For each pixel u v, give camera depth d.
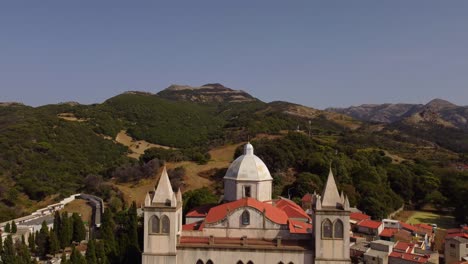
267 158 175.75
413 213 173.12
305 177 152.62
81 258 88.44
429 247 121.12
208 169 192.25
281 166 175.62
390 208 159.62
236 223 74.56
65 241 115.75
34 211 163.38
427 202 182.88
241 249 70.31
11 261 91.00
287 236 73.56
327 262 68.38
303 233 73.50
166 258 69.56
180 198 75.75
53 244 111.06
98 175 196.12
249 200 78.50
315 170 168.12
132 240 103.06
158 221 69.81
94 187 186.62
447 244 112.06
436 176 193.38
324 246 68.56
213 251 70.44
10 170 189.38
